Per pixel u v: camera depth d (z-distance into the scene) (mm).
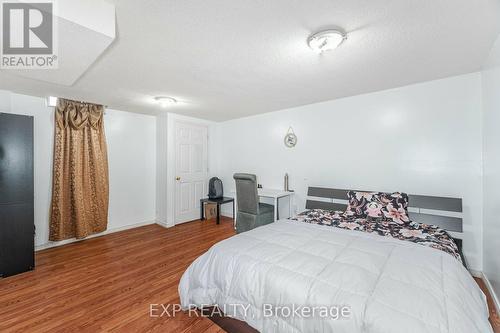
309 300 1188
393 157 2840
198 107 3734
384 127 2895
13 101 2896
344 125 3227
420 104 2643
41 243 3113
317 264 1438
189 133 4551
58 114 3133
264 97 3156
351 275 1292
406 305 1037
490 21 1449
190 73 2281
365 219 2582
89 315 1778
